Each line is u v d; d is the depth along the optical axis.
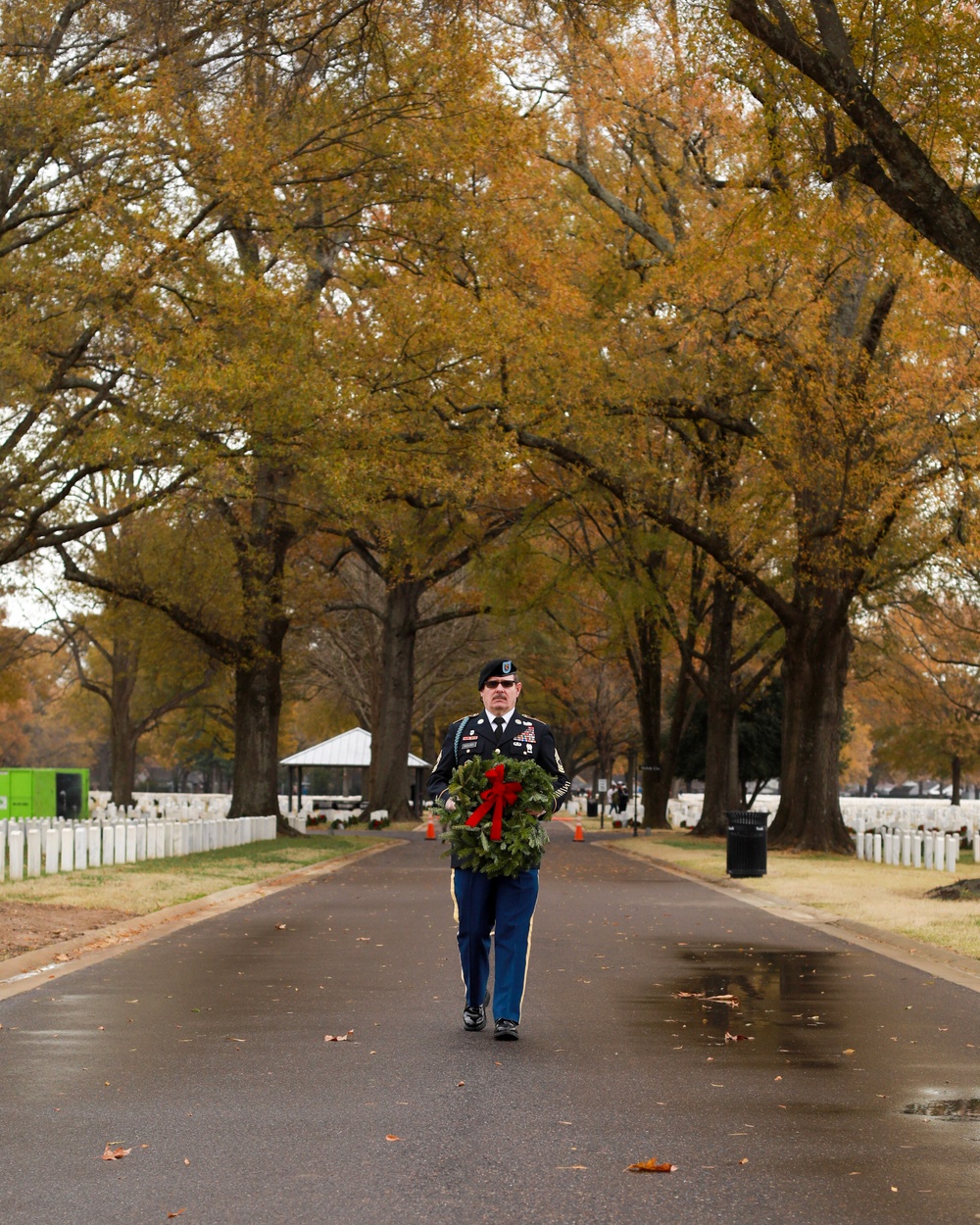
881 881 29.84
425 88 28.70
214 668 57.91
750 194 28.66
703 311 37.44
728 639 56.31
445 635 84.94
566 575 51.62
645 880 31.42
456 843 10.74
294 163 30.91
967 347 34.16
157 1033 10.78
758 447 39.91
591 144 46.41
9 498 31.77
